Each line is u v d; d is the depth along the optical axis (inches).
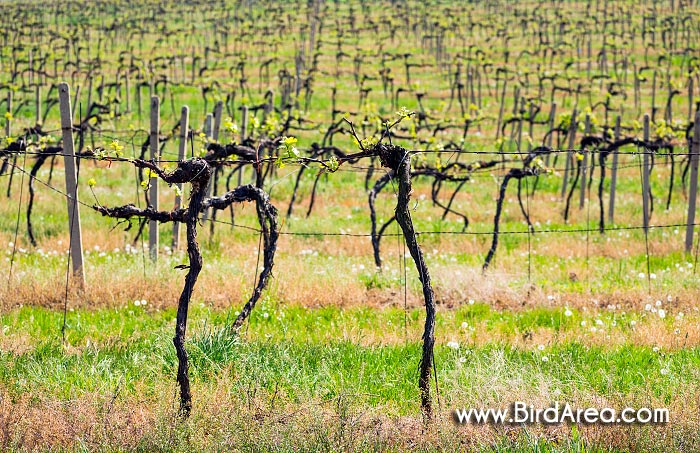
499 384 647.8
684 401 621.3
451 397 636.1
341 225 1462.8
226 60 4411.9
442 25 4648.1
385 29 5438.0
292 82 3412.9
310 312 944.3
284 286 999.0
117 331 842.2
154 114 1148.5
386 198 1766.7
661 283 1053.2
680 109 3142.2
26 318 882.1
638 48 4503.0
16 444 557.0
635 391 660.7
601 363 764.0
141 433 570.3
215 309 927.0
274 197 1712.6
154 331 820.0
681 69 3774.6
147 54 4640.8
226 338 728.3
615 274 1130.0
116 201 1590.8
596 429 593.0
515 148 2436.0
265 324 884.0
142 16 6033.5
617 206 1705.2
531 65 4138.8
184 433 563.2
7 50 3836.1
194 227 613.3
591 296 1011.9
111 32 5300.2
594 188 1919.3
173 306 944.3
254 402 604.4
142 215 673.0
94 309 926.4
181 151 1202.6
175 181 615.2
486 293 1009.5
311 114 2965.1
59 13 5836.6
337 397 619.8
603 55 3814.0
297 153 633.6
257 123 859.4
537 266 1179.3
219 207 710.5
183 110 1199.6
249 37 5073.8
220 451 548.7
